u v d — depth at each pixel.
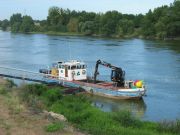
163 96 43.00
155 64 69.94
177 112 36.03
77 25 185.62
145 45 112.06
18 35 185.62
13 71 55.03
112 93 41.56
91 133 21.84
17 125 21.28
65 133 20.55
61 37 158.62
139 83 42.00
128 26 164.88
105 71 61.22
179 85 49.47
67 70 45.72
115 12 174.12
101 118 25.22
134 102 40.47
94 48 102.12
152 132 23.16
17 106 25.08
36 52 93.88
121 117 25.61
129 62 73.12
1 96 28.08
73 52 91.94
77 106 28.12
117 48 102.12
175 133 23.77
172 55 83.69
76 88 42.44
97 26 172.75
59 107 28.39
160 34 144.12
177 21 142.50
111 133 21.84
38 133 20.19
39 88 34.47
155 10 156.88
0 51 96.88
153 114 35.25
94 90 42.78
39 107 26.75
